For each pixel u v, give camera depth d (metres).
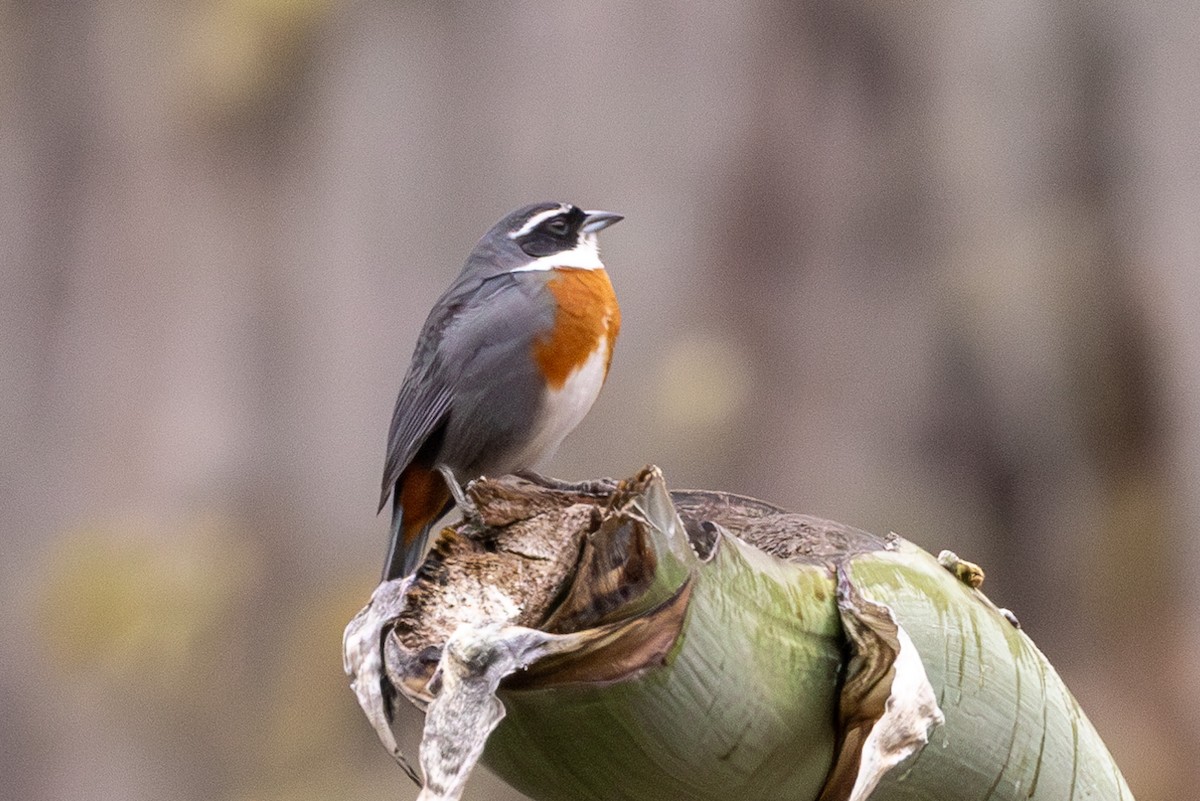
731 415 12.34
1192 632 11.52
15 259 14.55
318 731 13.12
